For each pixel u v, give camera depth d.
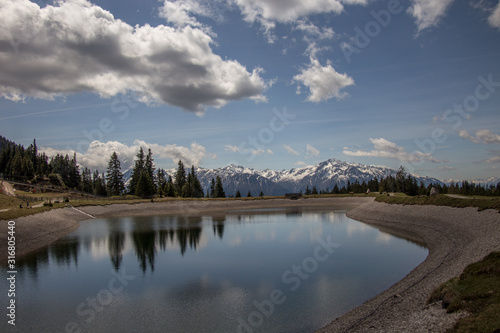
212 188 193.38
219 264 43.97
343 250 50.66
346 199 156.75
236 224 87.44
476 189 154.50
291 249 53.16
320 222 87.62
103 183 169.00
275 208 139.50
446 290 21.23
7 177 140.12
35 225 63.03
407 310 22.22
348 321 23.58
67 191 141.00
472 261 28.95
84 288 34.16
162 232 73.81
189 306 28.92
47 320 26.02
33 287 34.50
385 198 99.62
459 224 51.34
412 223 69.44
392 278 35.31
